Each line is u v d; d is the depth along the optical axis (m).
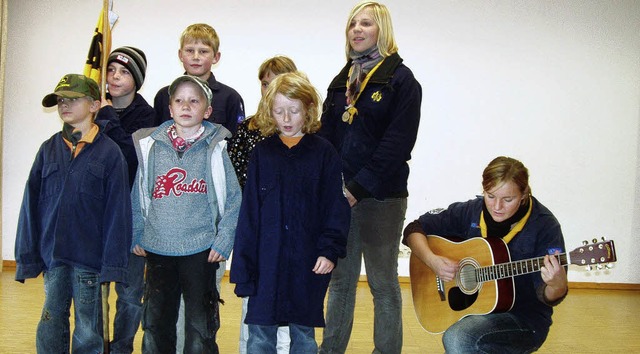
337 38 5.16
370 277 2.60
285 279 2.11
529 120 5.16
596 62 5.12
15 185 5.18
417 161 5.21
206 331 2.21
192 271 2.22
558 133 5.16
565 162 5.18
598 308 4.45
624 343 3.53
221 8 5.14
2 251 5.14
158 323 2.21
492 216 2.35
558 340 3.55
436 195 5.23
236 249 2.12
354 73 2.60
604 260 2.05
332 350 2.60
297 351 2.14
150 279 2.24
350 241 2.57
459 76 5.16
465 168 5.20
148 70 5.16
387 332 2.57
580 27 5.10
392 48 2.56
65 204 2.24
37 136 5.18
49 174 2.30
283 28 5.16
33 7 5.11
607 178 5.17
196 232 2.24
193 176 2.27
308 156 2.17
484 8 5.11
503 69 5.14
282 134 2.23
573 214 5.19
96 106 2.37
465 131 5.19
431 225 2.57
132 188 2.38
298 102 2.13
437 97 5.18
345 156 2.56
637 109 5.13
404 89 2.49
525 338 2.20
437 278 2.53
